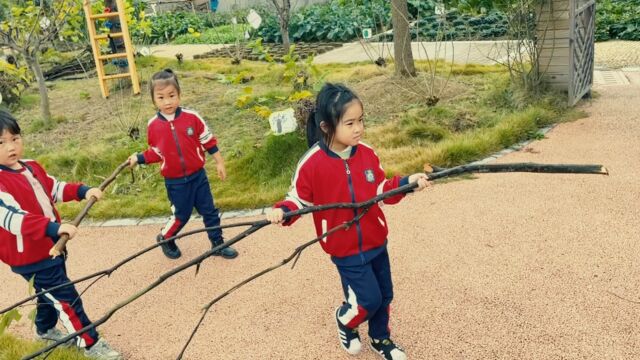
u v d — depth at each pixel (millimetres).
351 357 3213
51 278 3229
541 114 6777
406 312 3537
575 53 7152
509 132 6262
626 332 3148
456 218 4688
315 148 2775
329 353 3275
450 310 3506
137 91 9844
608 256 3895
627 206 4566
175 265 4574
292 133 6254
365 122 7152
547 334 3201
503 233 4355
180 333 3646
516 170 2406
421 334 3324
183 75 10656
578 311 3359
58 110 9680
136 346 3574
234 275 4277
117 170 3805
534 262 3918
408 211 4926
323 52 13188
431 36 13086
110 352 3455
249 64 11539
